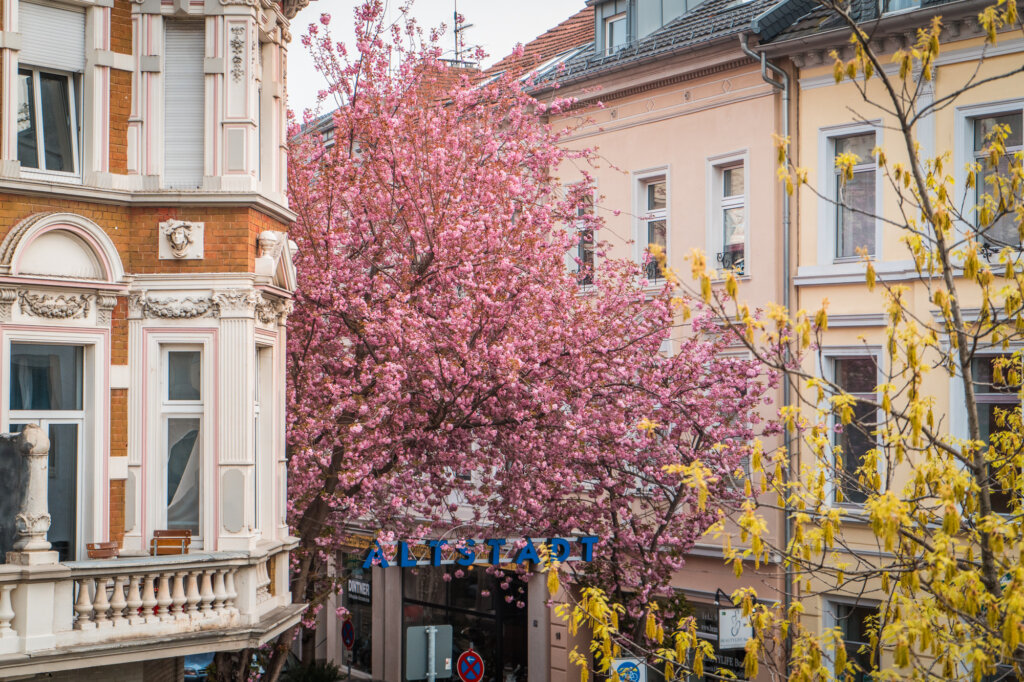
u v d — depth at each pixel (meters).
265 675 18.59
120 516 15.02
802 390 20.66
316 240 18.88
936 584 8.45
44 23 14.70
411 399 18.36
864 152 20.70
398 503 19.44
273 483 16.22
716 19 22.91
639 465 19.94
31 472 12.91
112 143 15.11
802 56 21.11
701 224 22.92
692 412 19.72
